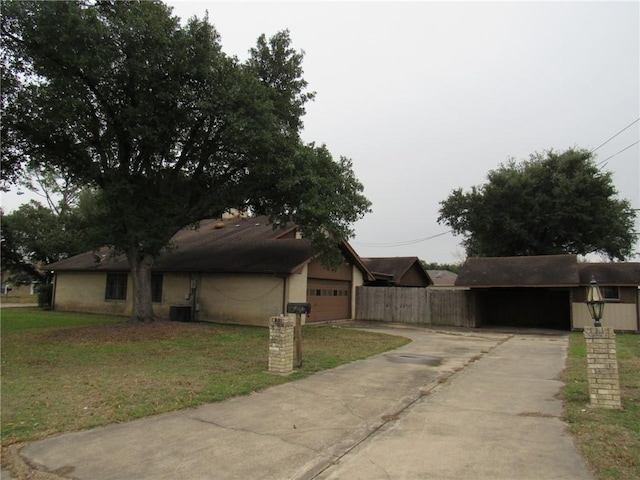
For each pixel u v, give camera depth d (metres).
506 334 17.69
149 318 15.44
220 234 24.47
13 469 4.11
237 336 14.02
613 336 6.14
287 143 14.20
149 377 7.91
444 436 5.03
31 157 14.60
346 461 4.33
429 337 15.83
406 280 28.66
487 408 6.19
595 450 4.50
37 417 5.54
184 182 16.05
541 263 20.91
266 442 4.84
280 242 21.11
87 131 13.81
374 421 5.60
